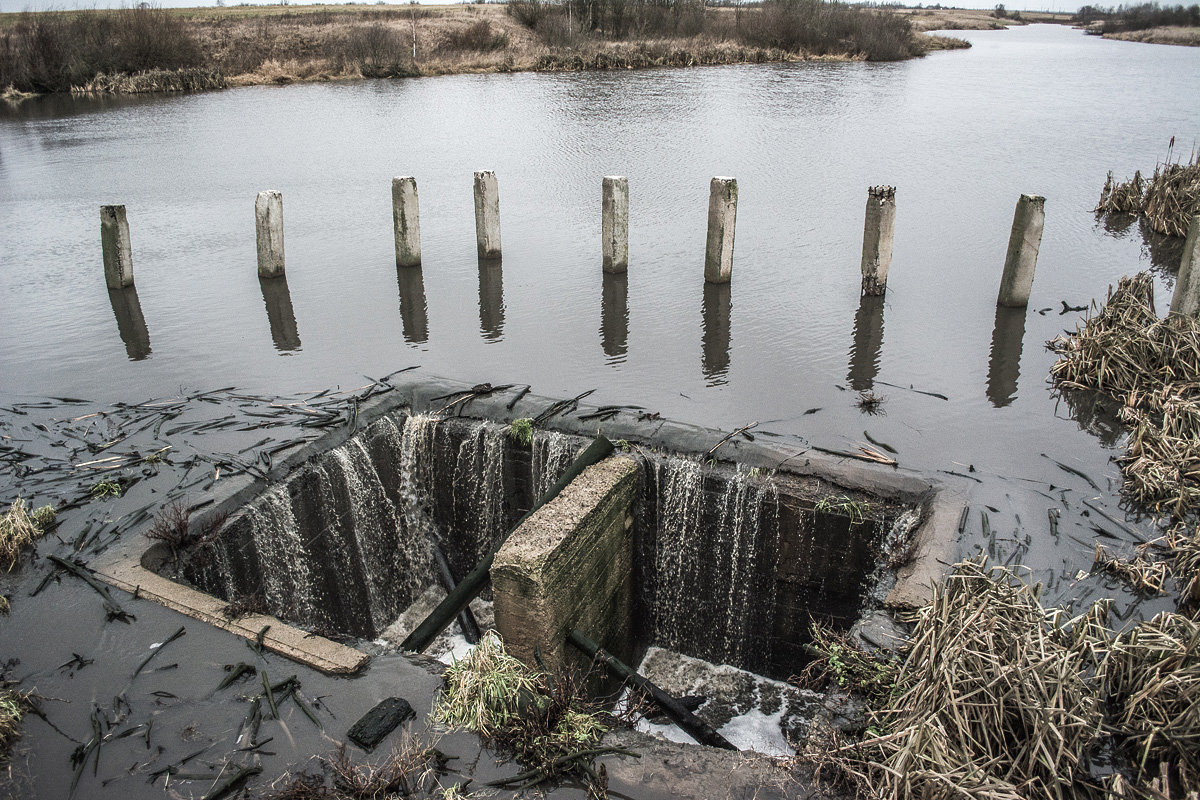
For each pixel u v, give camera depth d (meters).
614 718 6.78
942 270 16.36
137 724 6.39
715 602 10.37
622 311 14.76
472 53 54.59
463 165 26.50
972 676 5.81
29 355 13.29
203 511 8.90
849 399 11.28
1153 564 7.59
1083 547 8.04
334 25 61.06
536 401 11.26
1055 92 43.00
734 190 15.12
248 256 18.34
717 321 14.20
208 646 7.14
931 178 23.84
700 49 53.47
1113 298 12.62
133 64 48.03
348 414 11.04
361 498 10.83
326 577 10.50
